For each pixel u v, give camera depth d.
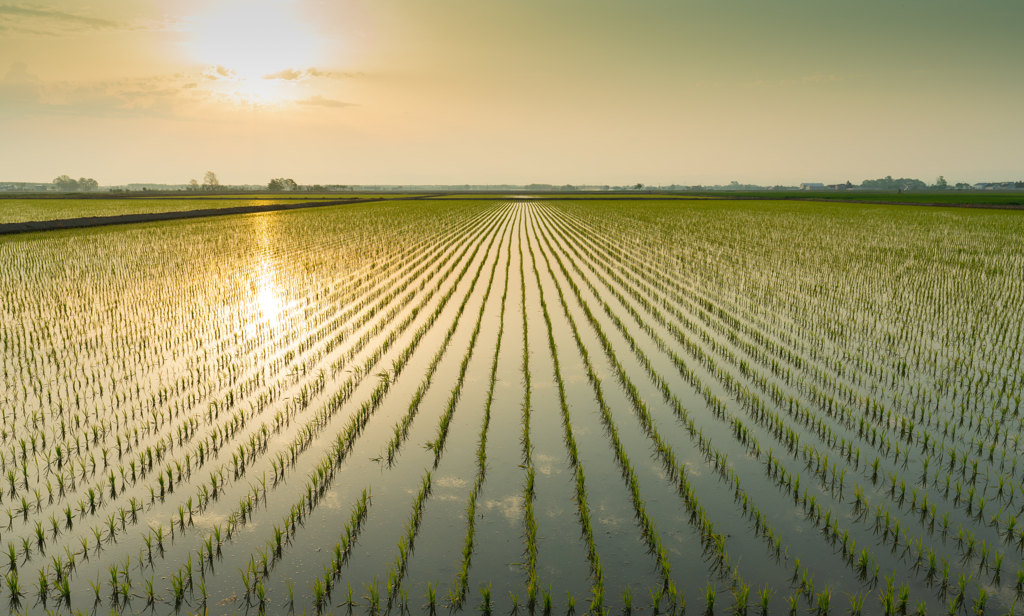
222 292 17.30
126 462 7.25
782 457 7.36
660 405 9.00
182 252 26.20
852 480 6.82
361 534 5.84
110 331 13.02
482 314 14.92
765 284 18.31
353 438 7.92
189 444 7.72
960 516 6.12
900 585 5.13
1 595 5.04
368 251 27.59
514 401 9.20
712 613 4.81
